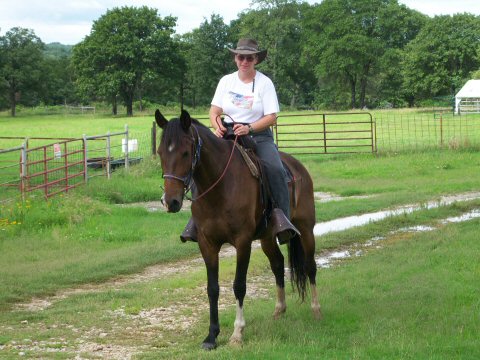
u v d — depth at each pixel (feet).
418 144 97.60
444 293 24.84
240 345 19.71
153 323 23.65
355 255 35.91
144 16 294.25
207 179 19.44
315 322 22.31
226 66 348.18
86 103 391.24
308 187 23.73
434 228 43.09
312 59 319.27
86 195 55.67
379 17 302.86
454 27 269.03
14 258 35.76
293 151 99.50
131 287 29.86
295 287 28.02
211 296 20.25
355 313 22.93
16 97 352.69
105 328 23.03
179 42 318.24
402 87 293.43
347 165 79.87
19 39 334.03
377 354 18.06
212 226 19.83
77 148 108.88
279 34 316.40
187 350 19.92
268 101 21.70
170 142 18.49
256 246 38.68
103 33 290.97
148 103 343.87
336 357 18.04
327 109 325.21
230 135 21.21
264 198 20.94
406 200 56.29
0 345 21.04
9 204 47.50
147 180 66.18
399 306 23.39
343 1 309.83
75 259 35.42
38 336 21.95
